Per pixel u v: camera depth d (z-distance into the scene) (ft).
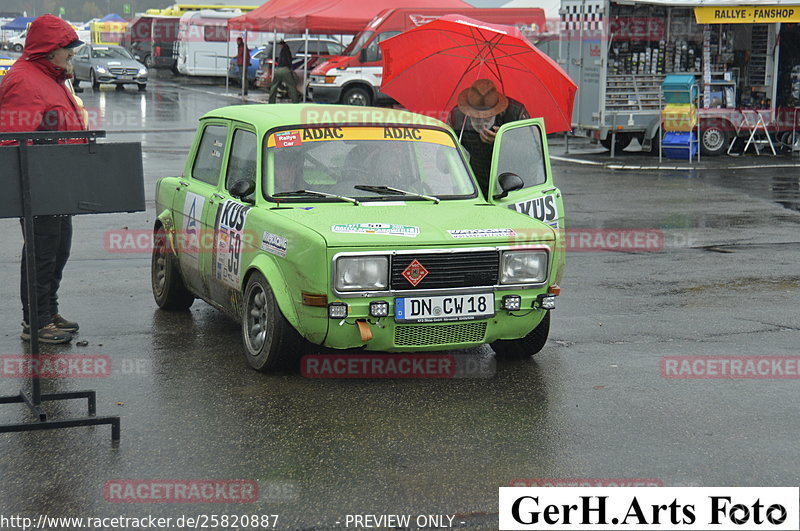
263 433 17.31
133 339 23.27
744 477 15.57
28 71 22.35
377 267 19.22
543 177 24.52
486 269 20.01
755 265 32.86
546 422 17.93
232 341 23.17
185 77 148.25
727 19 62.44
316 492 14.88
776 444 16.90
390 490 14.96
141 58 150.92
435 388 19.85
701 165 61.62
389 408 18.63
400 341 19.76
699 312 26.27
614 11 64.18
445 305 19.67
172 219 25.36
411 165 22.84
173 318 25.30
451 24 26.84
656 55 65.62
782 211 44.60
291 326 19.99
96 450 16.53
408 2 86.12
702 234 38.78
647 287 29.40
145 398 19.13
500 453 16.44
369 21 86.38
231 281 22.09
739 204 46.62
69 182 17.04
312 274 19.11
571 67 66.85
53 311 23.61
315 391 19.61
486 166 26.37
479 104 25.84
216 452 16.46
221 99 107.24
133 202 17.53
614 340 23.52
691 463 16.07
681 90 62.03
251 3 135.85
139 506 14.38
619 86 64.85
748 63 68.44
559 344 23.20
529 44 26.45
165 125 79.25
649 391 19.72
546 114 28.17
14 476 15.46
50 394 17.71
